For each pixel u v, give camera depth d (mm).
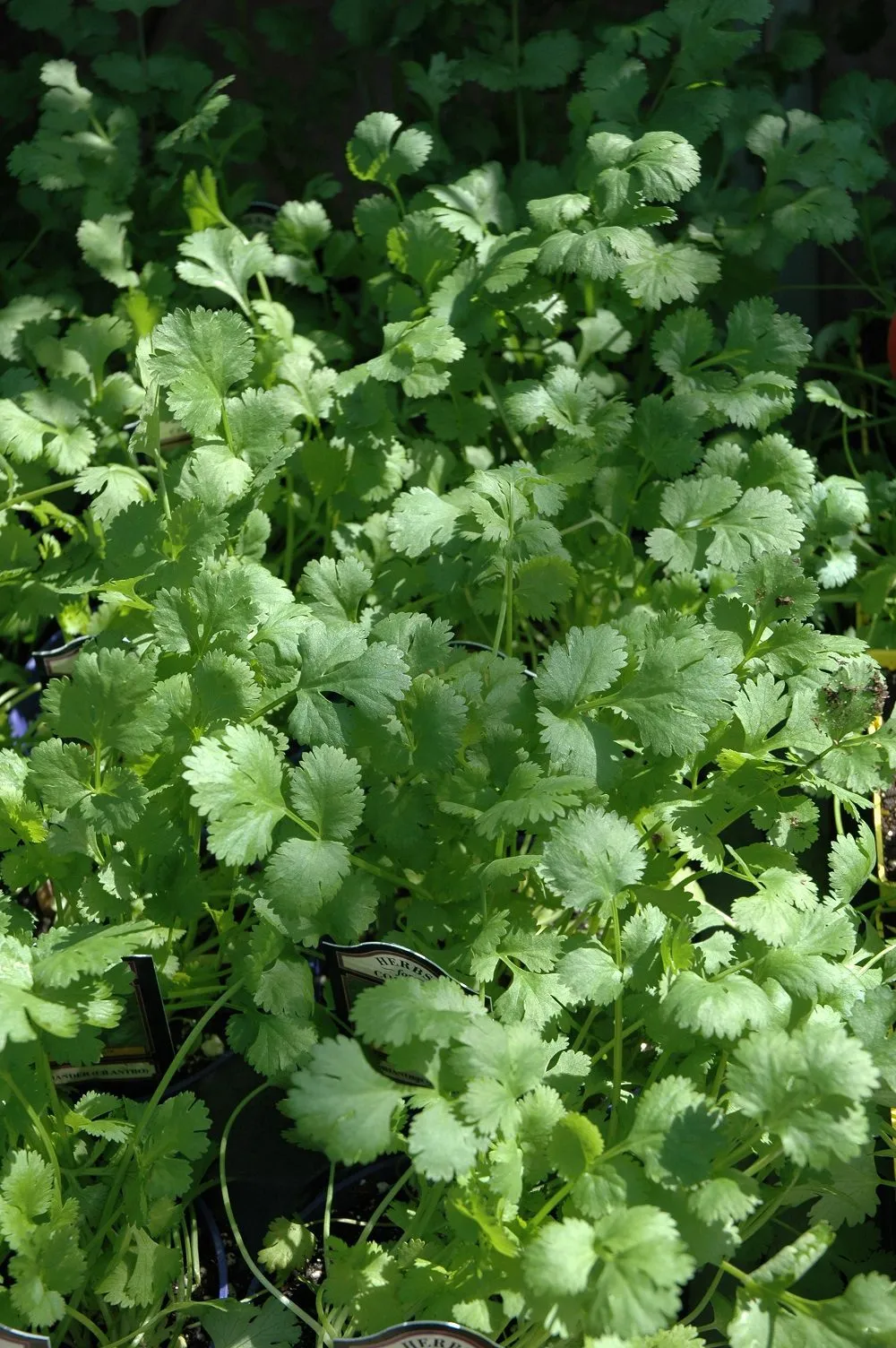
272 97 1031
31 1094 710
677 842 765
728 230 947
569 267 850
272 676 772
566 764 732
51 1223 684
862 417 965
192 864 753
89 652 741
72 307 979
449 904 765
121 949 687
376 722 750
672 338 887
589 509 884
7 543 876
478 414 908
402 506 828
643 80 935
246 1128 785
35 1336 667
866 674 777
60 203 1021
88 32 1026
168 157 1006
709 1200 646
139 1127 713
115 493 861
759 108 959
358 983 747
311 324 985
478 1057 664
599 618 896
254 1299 734
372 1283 694
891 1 1062
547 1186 701
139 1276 698
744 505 829
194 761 713
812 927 721
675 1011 689
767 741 755
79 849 737
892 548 919
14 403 917
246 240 949
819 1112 652
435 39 1024
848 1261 729
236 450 826
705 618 790
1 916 717
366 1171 769
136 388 920
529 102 1013
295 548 936
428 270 906
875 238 1009
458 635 904
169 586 787
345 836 725
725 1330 686
